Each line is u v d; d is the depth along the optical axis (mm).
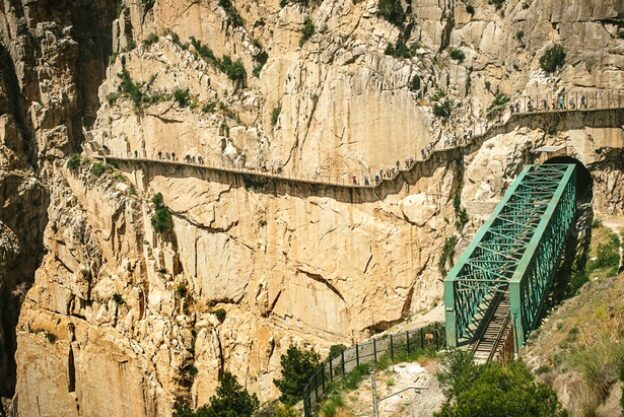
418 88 89750
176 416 86938
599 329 59406
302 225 96500
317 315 96688
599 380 52812
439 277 87375
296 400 74812
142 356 108062
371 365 68312
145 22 115062
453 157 87125
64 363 115438
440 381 62438
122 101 115500
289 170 98125
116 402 110812
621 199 83562
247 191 101312
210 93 106938
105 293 112250
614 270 75625
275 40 101125
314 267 95812
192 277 108250
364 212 91625
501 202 78562
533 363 61500
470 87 91000
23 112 119312
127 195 111500
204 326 104500
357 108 92062
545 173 82375
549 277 74688
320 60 95125
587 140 83062
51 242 117625
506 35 89312
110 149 116125
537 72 86688
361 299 92188
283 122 98500
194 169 105875
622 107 81688
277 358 98625
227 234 103938
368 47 92062
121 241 112188
